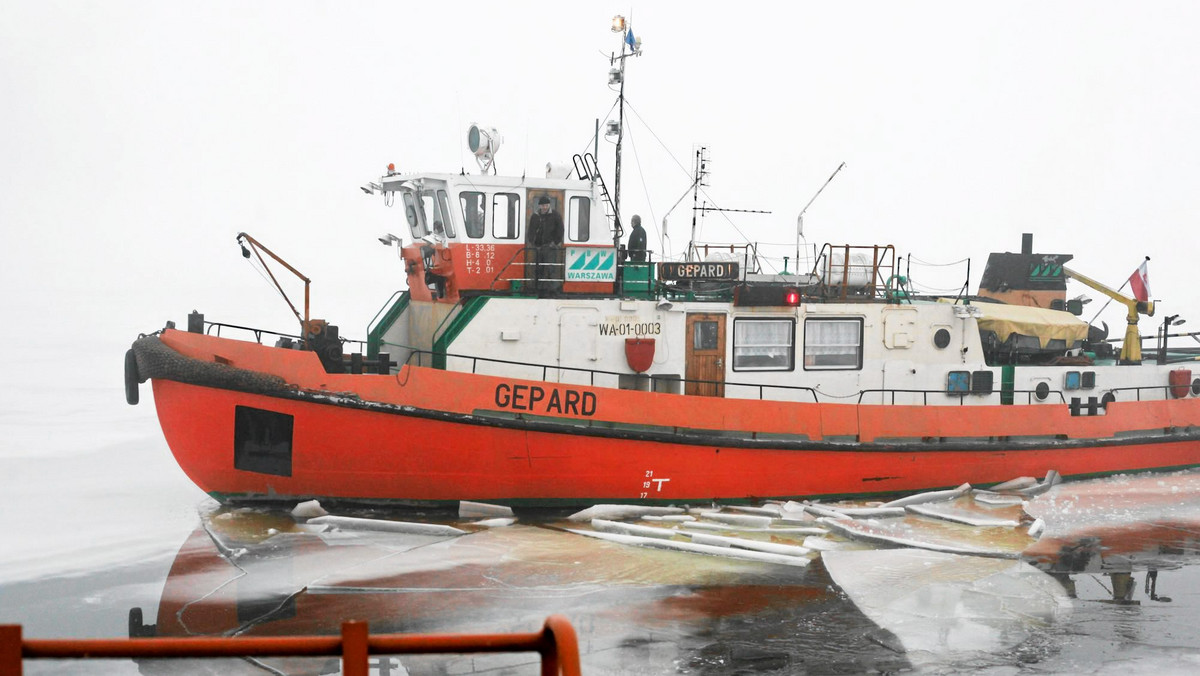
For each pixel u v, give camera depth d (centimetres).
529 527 1170
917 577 1048
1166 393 1599
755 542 1110
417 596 945
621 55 1407
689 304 1292
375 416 1128
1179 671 809
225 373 1098
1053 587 1025
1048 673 805
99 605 907
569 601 945
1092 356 1638
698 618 912
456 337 1202
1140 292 1652
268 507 1173
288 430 1123
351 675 315
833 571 1059
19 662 303
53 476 1423
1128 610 959
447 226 1263
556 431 1175
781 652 835
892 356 1406
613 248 1286
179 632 846
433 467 1157
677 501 1253
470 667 796
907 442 1357
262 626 862
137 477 1417
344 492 1162
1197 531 1238
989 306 1569
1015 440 1428
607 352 1262
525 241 1267
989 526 1248
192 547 1080
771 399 1345
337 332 1212
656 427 1229
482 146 1287
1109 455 1506
